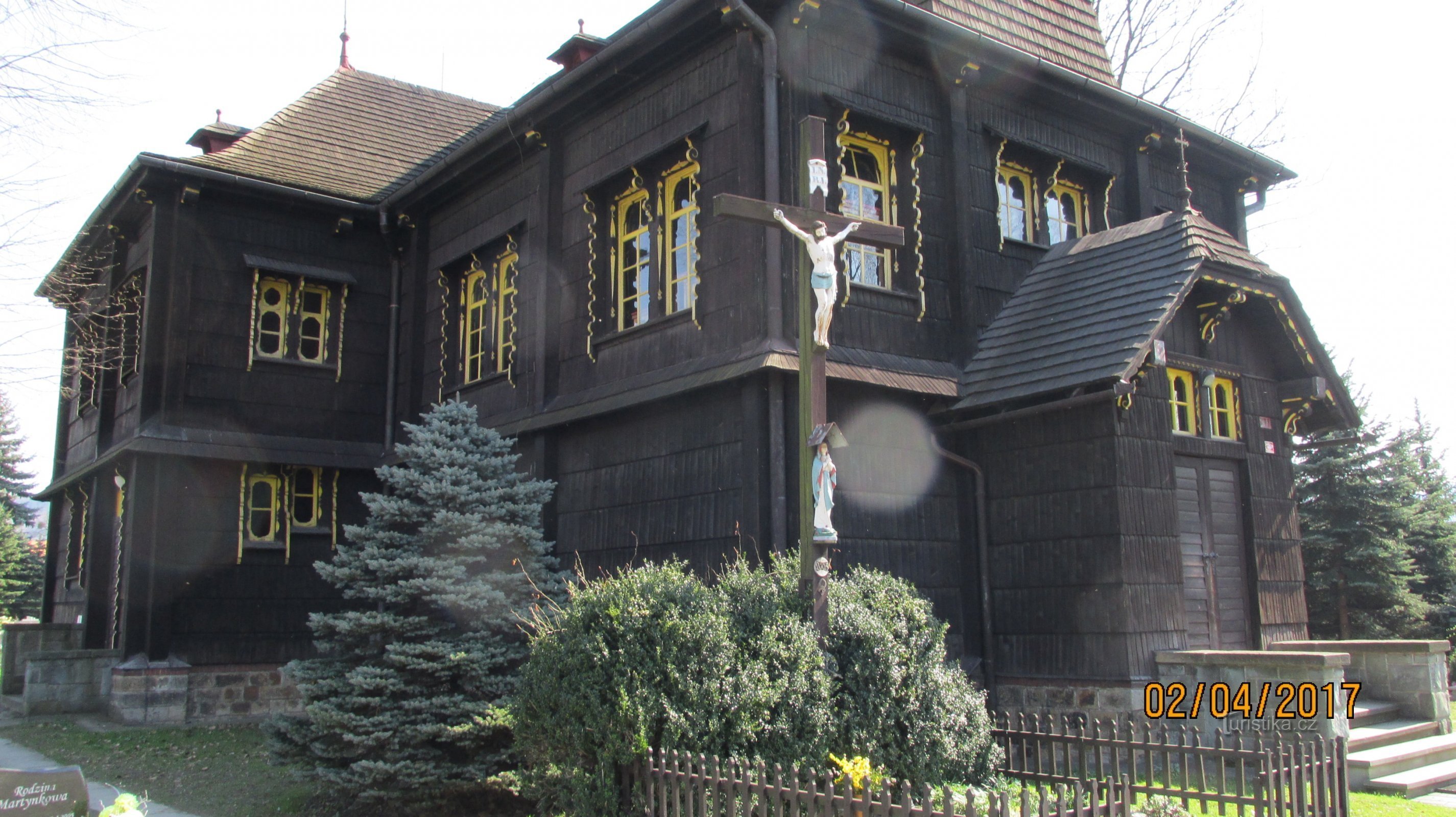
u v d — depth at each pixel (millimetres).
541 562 10500
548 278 13492
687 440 11195
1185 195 11633
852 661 7582
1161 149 14344
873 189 11984
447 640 9039
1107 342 10406
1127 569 10086
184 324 15227
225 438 15203
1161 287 10594
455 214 16016
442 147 19359
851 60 11586
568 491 12812
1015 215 13141
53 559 19859
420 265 16562
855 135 11805
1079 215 13781
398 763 8344
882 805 5344
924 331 11805
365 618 8828
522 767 8383
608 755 6758
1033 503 10891
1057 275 12227
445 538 9750
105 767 11336
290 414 15961
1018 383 10883
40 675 14945
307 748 8938
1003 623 11055
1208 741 9562
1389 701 10859
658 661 6855
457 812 8844
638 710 6586
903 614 8031
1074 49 14547
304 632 15523
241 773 10914
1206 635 10820
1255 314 11750
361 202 16719
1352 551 17672
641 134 12430
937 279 12023
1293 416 12109
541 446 13031
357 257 16938
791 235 10680
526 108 13367
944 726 7754
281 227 16281
